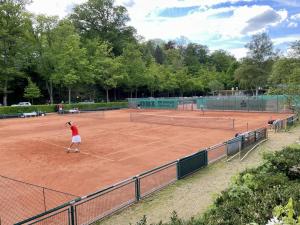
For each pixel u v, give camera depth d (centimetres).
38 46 5525
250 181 762
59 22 5775
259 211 544
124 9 8162
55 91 6738
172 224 571
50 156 2008
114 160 1889
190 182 1411
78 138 2234
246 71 8700
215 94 10156
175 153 2066
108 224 1004
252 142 2098
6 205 1187
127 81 6912
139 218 1038
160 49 11438
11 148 2267
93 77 6138
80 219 1009
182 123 3616
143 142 2456
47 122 3919
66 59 5472
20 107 4831
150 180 1344
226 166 1658
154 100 6125
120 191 1162
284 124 3025
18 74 5281
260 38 9125
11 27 5116
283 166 926
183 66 10362
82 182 1470
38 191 1340
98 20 7850
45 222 980
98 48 6519
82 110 5647
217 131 2997
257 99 5056
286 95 2981
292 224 408
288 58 4725
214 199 743
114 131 3044
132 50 7081
